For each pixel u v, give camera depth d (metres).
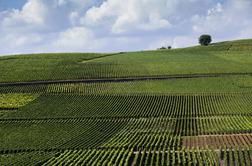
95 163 60.47
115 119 91.25
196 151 63.72
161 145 68.12
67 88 120.19
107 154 65.31
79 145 71.75
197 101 104.00
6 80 130.75
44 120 91.31
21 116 94.50
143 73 136.62
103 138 76.12
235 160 59.59
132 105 101.75
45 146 72.19
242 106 97.56
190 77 130.25
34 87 121.88
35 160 64.19
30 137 78.88
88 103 104.31
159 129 81.50
